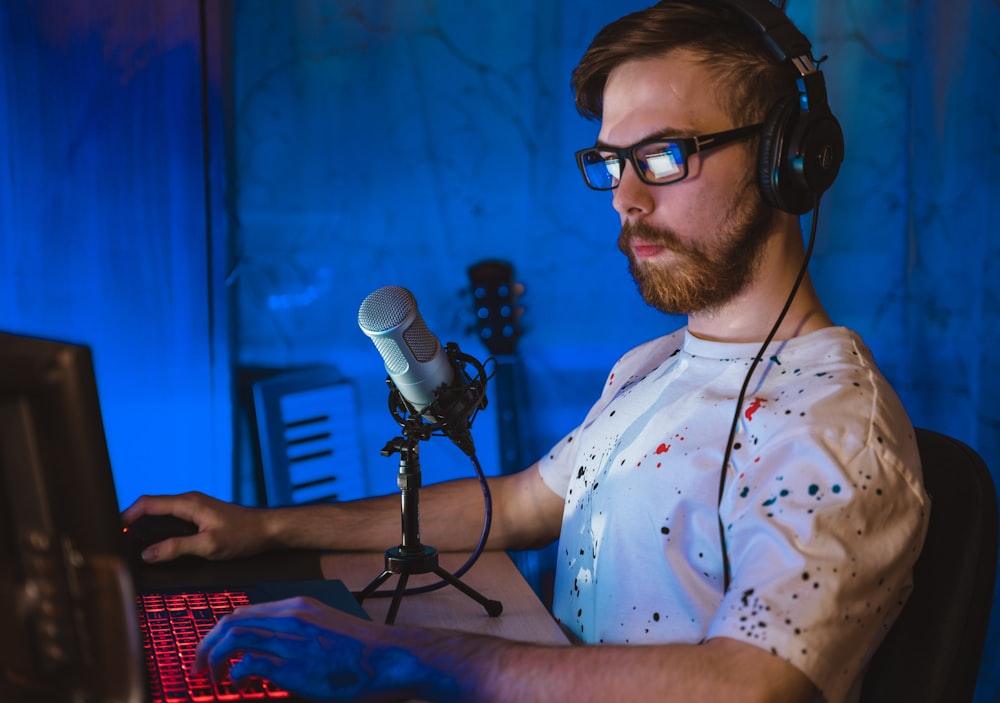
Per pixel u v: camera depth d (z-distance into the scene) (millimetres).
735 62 1054
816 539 845
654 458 1058
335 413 2301
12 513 611
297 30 2215
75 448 611
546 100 2340
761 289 1089
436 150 2314
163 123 2150
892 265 2416
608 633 1055
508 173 2346
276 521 1306
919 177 2395
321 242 2283
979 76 2373
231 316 2240
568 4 2318
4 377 606
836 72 2361
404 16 2264
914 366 2432
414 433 1141
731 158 1051
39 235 2105
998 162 2385
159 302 2186
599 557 1091
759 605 827
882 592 868
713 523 993
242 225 2232
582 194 2375
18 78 2062
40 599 613
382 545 1320
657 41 1073
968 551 936
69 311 2137
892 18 2355
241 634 895
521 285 2371
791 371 1024
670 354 1240
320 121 2254
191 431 2227
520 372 2373
